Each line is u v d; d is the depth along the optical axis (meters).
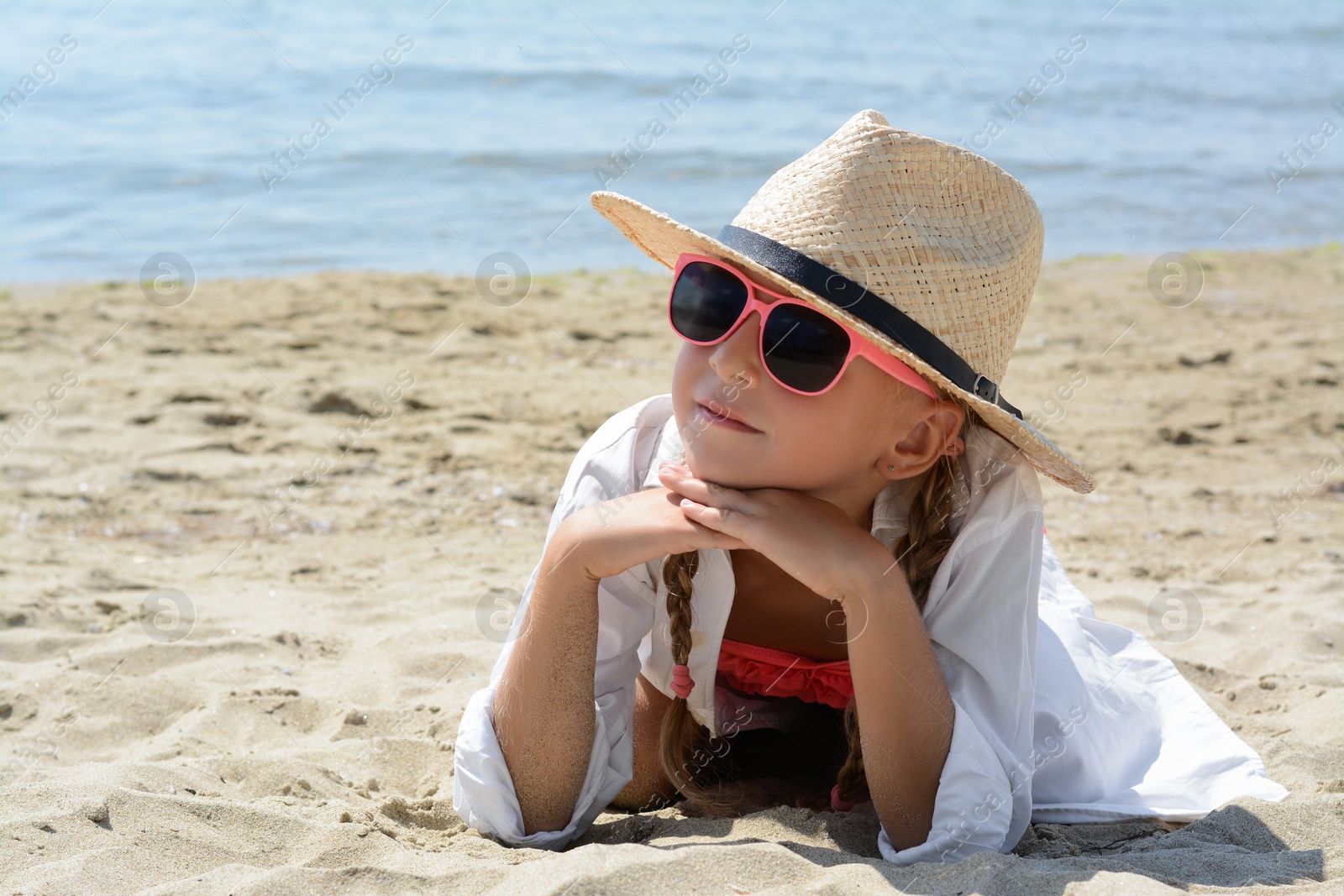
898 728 1.93
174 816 2.03
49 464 5.25
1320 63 24.28
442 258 9.63
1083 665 2.41
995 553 2.07
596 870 1.74
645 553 1.94
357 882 1.78
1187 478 5.52
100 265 8.90
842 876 1.78
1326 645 3.54
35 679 3.03
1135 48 25.72
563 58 18.42
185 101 14.60
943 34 25.22
